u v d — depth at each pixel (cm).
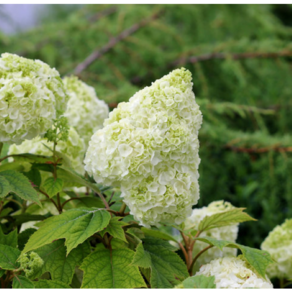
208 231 107
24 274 86
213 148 199
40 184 100
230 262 91
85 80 215
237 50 239
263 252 90
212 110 200
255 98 249
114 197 101
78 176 93
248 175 205
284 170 178
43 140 104
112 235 87
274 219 182
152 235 93
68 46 267
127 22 269
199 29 282
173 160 87
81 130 113
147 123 87
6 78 91
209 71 254
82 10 279
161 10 278
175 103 87
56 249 90
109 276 86
